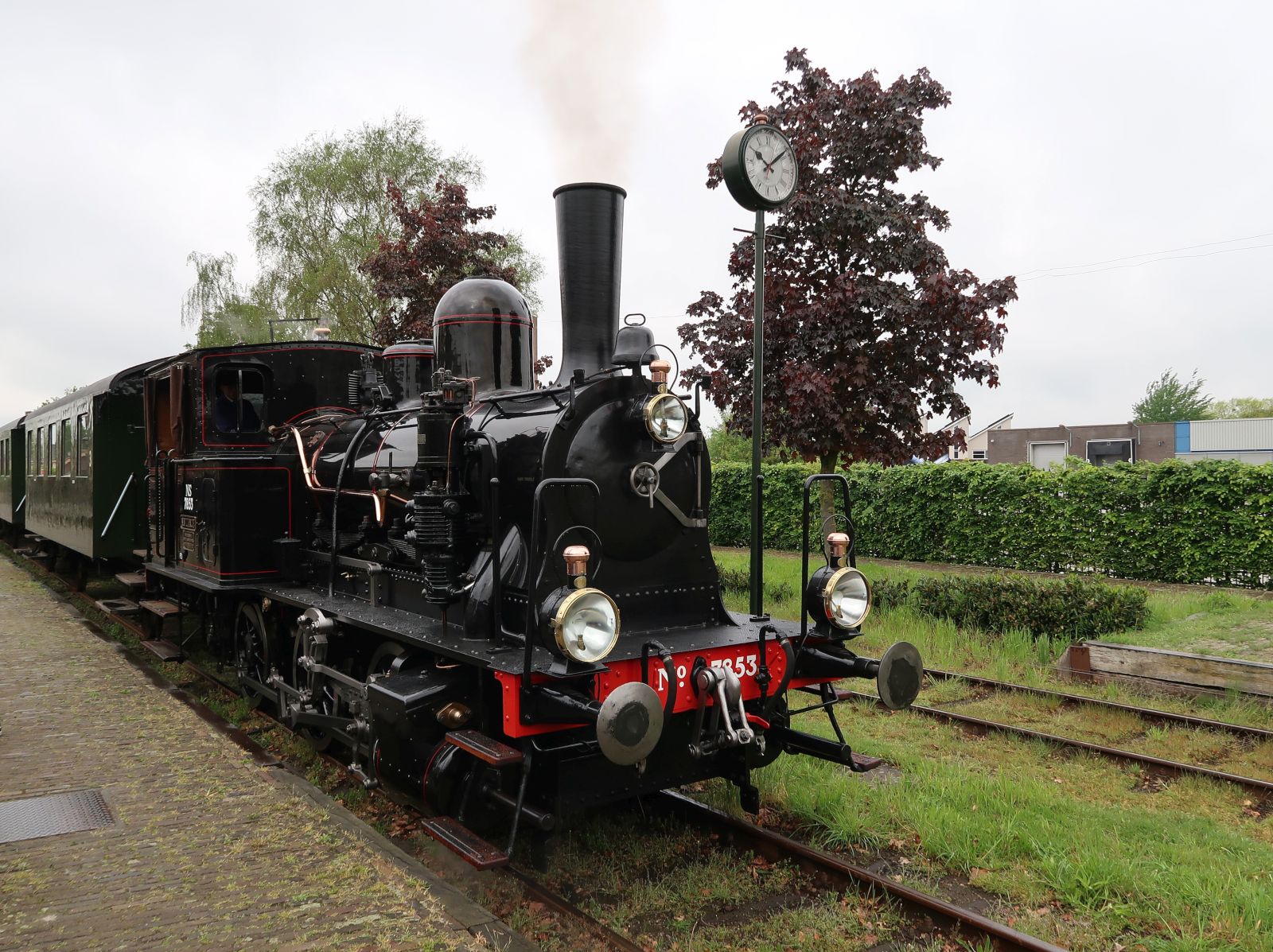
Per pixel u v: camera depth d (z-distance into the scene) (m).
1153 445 38.91
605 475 4.54
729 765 4.68
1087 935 3.63
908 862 4.30
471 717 4.32
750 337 9.39
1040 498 15.52
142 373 10.87
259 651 7.27
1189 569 13.76
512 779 4.25
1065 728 6.68
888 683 4.36
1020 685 7.73
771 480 20.58
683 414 4.58
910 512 17.55
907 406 9.19
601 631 3.80
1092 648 7.97
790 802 4.92
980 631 9.61
